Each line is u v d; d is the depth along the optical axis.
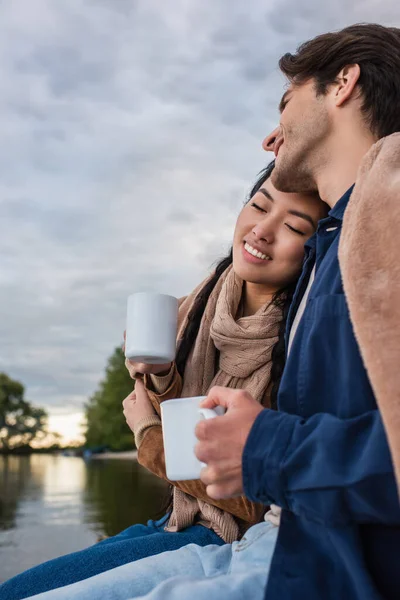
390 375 0.90
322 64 1.43
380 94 1.38
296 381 1.13
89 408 66.75
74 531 7.19
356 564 0.94
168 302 1.61
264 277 1.75
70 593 1.24
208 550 1.40
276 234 1.73
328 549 1.00
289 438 1.00
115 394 51.00
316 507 0.95
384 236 0.99
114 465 35.50
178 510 1.77
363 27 1.44
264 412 1.05
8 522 8.01
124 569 1.32
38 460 51.47
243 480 1.01
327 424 0.97
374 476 0.90
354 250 1.01
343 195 1.34
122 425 51.66
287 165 1.49
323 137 1.43
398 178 1.03
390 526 0.97
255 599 1.09
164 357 1.61
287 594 0.99
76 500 10.92
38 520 8.19
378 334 0.94
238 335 1.75
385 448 0.90
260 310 1.78
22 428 95.56
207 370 1.87
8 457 64.81
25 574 1.52
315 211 1.71
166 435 1.23
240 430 1.04
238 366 1.76
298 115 1.45
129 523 7.80
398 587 0.95
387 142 1.12
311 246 1.44
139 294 1.61
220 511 1.69
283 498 0.99
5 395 95.06
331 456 0.94
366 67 1.39
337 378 1.08
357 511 0.93
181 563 1.36
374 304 0.95
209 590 1.09
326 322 1.10
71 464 38.47
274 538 1.21
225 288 1.85
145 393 1.87
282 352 1.71
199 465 1.19
